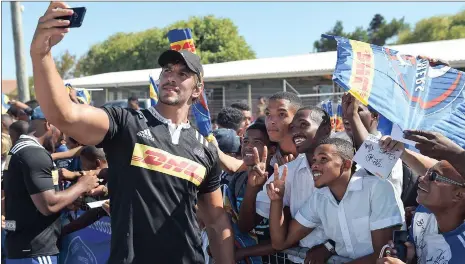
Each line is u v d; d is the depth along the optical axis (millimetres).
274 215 2846
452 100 2414
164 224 2338
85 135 2230
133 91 19844
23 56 14461
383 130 2945
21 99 14469
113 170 2393
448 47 14547
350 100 2930
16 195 3625
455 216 2402
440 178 2363
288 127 3275
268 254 3076
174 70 2445
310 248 2885
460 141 2297
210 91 17797
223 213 2775
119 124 2354
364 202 2631
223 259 2734
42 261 3686
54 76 2006
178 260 2369
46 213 3520
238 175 3549
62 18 1936
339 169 2621
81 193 3666
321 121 3100
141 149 2342
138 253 2311
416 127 2277
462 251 2391
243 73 16156
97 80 19875
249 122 6992
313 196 2846
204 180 2617
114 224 2373
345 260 2715
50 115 2051
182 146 2443
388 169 2422
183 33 3811
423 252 2539
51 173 3629
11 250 3688
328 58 17703
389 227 2580
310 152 2941
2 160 5402
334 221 2723
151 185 2332
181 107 2496
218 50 35656
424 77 2486
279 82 17031
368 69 2328
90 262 3885
